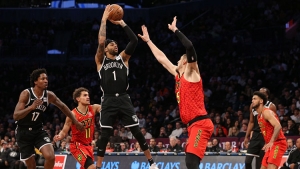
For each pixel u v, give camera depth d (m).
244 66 20.03
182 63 6.79
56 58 26.25
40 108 7.62
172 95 19.84
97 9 28.16
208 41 23.67
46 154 7.63
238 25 23.97
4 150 15.58
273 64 19.67
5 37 27.45
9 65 25.25
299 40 21.39
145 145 7.77
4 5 29.16
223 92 18.77
